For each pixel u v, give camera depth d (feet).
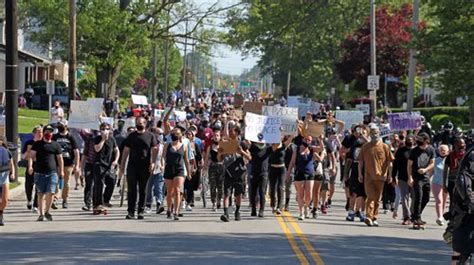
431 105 273.54
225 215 79.61
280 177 85.15
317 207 84.02
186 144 80.79
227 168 79.71
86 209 86.58
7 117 106.22
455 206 45.98
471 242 45.24
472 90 126.31
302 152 81.41
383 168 78.54
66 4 184.55
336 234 72.33
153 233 70.03
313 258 57.41
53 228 72.84
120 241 64.69
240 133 93.15
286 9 173.06
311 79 310.86
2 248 60.64
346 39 253.65
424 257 60.59
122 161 80.48
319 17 175.42
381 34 246.06
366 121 120.37
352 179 82.99
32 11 192.54
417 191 78.59
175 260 55.52
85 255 57.36
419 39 130.52
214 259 56.18
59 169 78.33
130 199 80.12
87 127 96.63
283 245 63.98
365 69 249.75
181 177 79.97
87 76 252.62
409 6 248.52
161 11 194.90
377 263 56.59
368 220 79.20
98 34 182.80
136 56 202.49
